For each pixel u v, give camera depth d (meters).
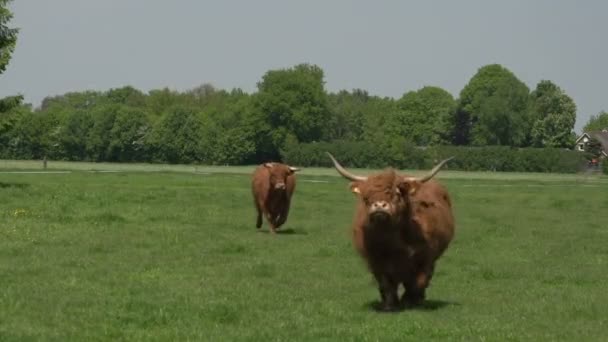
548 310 13.21
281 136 117.50
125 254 18.80
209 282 15.34
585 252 21.66
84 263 17.12
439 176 80.75
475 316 12.48
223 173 72.44
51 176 57.31
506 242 23.56
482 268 18.09
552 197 44.56
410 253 12.28
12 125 45.22
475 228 27.20
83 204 30.41
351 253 19.97
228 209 31.08
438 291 15.27
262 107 117.75
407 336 10.78
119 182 50.06
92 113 129.00
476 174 89.88
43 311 12.24
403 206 11.95
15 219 24.58
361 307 13.10
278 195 24.64
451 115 127.44
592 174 93.19
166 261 17.92
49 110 139.38
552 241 24.02
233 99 145.00
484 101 121.38
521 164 98.25
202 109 139.25
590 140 105.12
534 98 128.88
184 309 12.43
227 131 119.75
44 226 23.23
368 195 11.75
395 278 12.56
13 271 15.97
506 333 11.15
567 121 124.50
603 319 12.52
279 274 16.69
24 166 87.44
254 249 20.44
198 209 30.27
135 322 11.63
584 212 34.97
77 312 12.20
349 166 106.56
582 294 14.91
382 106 152.88
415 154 102.75
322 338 10.73
